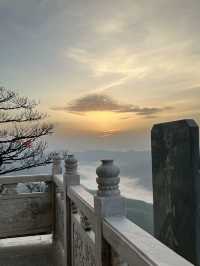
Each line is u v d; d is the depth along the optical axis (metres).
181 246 1.36
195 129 1.29
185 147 1.32
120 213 1.74
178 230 1.38
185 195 1.33
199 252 1.26
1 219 4.34
